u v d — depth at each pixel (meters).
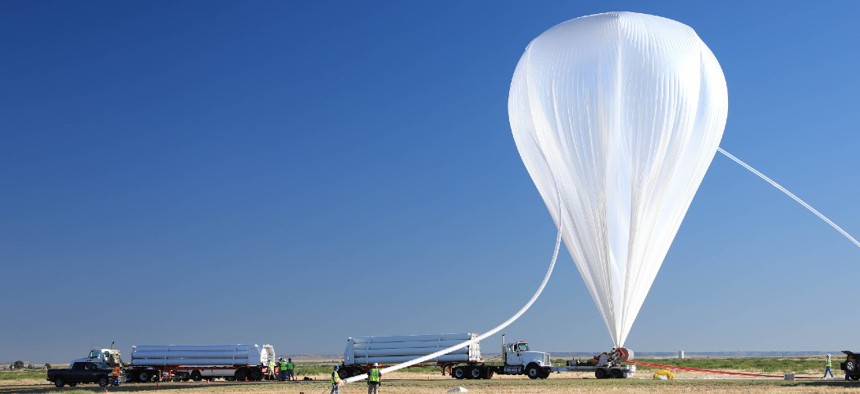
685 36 43.47
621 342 44.00
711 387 45.91
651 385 48.16
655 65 41.94
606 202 43.09
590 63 42.59
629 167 42.69
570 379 58.31
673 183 43.25
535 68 44.50
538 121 44.62
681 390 43.84
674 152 42.62
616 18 43.31
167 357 65.31
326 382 60.78
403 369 85.62
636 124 42.16
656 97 41.88
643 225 43.25
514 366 59.28
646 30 42.84
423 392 45.44
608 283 43.69
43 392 52.12
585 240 44.19
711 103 43.09
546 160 45.28
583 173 43.34
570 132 43.28
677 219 44.25
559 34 44.44
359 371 61.31
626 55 42.22
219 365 64.75
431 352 59.94
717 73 43.88
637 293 44.00
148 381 65.81
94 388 58.19
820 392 40.78
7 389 57.69
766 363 122.19
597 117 42.44
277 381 63.69
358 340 61.78
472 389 47.06
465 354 59.47
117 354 67.19
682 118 42.19
